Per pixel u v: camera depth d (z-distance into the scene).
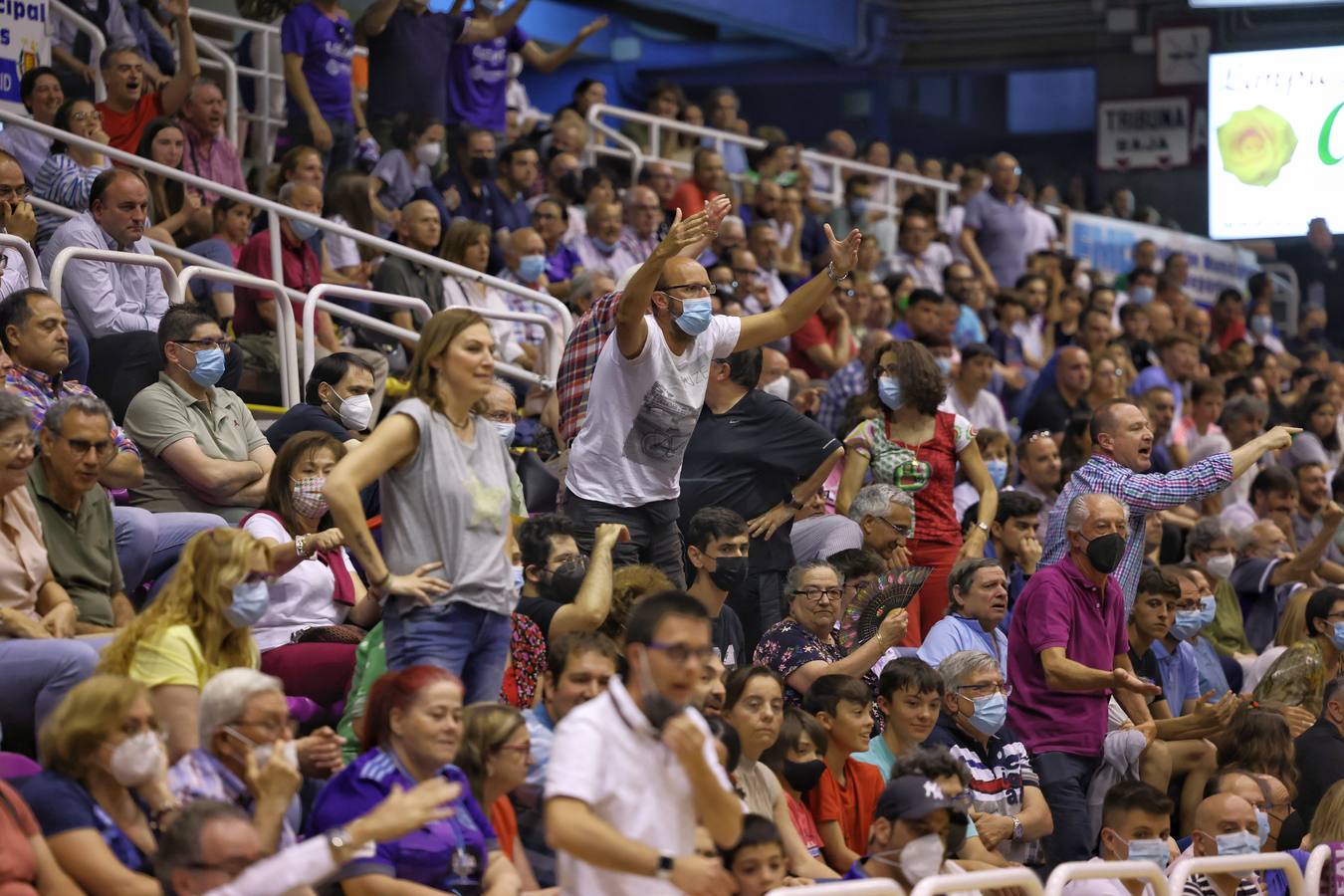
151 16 15.22
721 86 30.39
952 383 14.38
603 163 19.16
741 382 9.71
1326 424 16.78
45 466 7.52
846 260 8.11
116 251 10.16
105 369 9.70
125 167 12.60
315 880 5.18
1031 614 9.22
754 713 7.41
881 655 8.45
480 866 6.16
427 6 15.69
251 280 10.37
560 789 5.09
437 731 5.98
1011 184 21.17
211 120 13.57
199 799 5.52
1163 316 20.59
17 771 6.28
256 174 16.03
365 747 6.17
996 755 8.82
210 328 8.82
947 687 8.70
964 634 9.45
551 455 10.30
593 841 5.02
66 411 7.44
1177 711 10.63
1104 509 9.23
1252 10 27.27
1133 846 8.06
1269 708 10.06
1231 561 12.43
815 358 15.26
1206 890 7.98
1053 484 12.70
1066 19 28.22
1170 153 27.75
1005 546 10.97
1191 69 27.59
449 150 15.27
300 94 14.82
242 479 8.79
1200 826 8.18
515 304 13.20
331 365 9.28
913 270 19.78
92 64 14.12
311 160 13.34
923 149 31.23
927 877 6.43
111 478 8.10
